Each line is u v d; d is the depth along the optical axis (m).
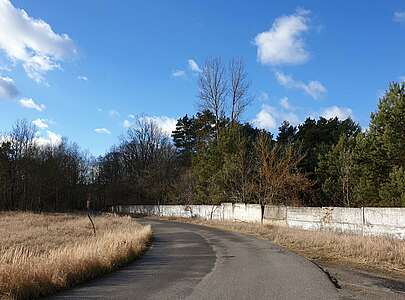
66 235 28.20
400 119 29.38
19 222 42.41
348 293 10.29
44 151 81.94
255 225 35.25
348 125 52.81
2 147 74.44
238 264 15.54
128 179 91.25
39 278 10.27
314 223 29.06
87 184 94.44
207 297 9.74
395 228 21.06
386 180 30.12
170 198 72.19
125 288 10.93
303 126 55.78
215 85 90.94
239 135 52.56
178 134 91.06
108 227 34.69
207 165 54.72
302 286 11.11
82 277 11.99
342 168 39.00
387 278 12.65
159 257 18.05
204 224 44.12
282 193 43.22
